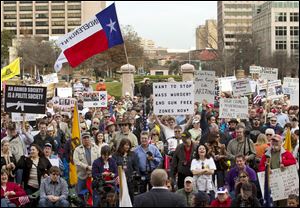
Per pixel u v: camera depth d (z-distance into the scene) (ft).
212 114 64.90
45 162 46.55
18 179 46.09
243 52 321.73
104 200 40.70
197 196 38.40
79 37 59.52
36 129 66.28
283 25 460.14
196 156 43.93
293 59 359.66
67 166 52.39
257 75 104.73
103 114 74.23
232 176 43.70
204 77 62.90
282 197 40.78
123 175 39.29
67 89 100.83
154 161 45.68
